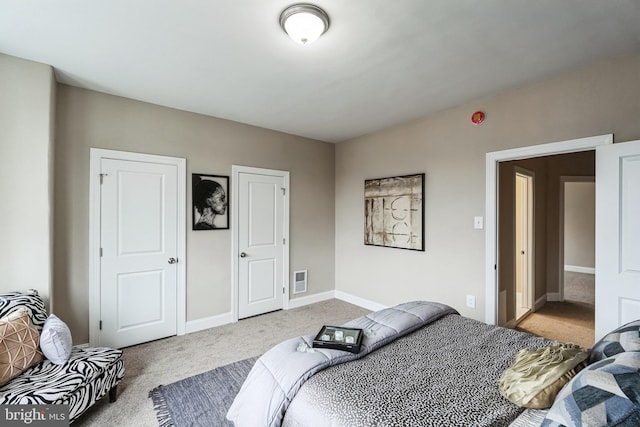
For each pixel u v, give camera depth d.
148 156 3.05
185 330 3.28
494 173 2.85
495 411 1.07
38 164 2.24
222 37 1.93
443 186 3.27
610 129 2.18
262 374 1.45
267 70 2.37
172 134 3.20
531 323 3.60
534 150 2.57
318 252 4.52
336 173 4.71
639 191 1.96
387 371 1.36
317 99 2.96
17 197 2.16
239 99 2.97
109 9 1.66
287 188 4.15
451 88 2.69
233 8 1.64
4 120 2.13
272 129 3.98
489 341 1.69
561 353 1.21
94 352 2.03
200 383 2.28
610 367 0.88
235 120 3.62
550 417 0.84
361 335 1.65
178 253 3.24
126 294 2.93
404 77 2.48
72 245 2.66
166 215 3.16
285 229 4.13
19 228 2.17
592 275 6.36
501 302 3.14
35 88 2.23
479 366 1.40
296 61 2.23
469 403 1.12
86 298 2.72
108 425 1.82
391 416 1.05
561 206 4.50
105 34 1.90
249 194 3.79
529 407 1.05
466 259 3.07
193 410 1.96
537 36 1.90
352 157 4.43
